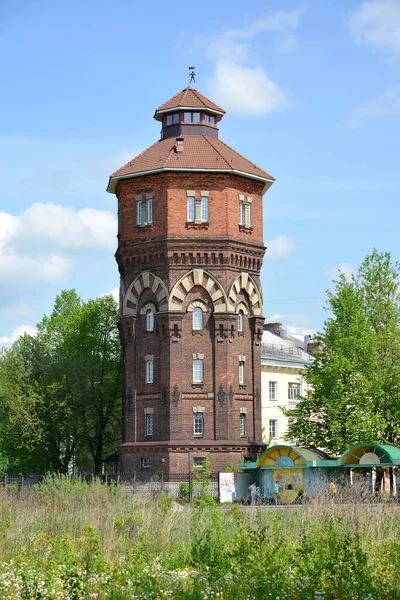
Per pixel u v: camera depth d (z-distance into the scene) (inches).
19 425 3390.7
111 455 3745.1
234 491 2834.6
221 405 2977.4
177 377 2967.5
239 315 3085.6
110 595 765.3
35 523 1190.9
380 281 2960.1
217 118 3250.5
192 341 2999.5
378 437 2765.7
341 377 2758.4
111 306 3875.5
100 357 3814.0
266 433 3735.2
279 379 3841.0
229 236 3031.5
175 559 934.4
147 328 3058.6
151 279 3043.8
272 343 4067.4
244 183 3120.1
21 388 3479.3
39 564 900.6
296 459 2687.0
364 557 825.5
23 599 773.9
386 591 784.9
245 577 809.5
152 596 757.9
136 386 3048.7
